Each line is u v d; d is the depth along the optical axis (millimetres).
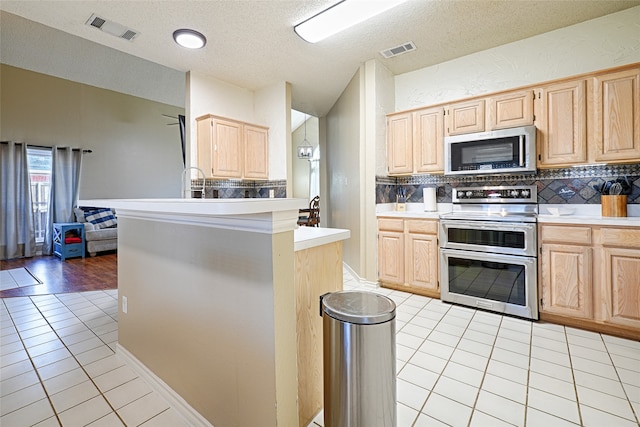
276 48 3109
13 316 2783
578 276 2307
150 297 1770
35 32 3398
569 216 2488
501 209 3068
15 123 5238
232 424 1312
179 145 7504
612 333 2238
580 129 2492
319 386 1507
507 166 2744
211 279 1378
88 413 1531
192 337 1494
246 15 2531
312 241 1408
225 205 918
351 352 1160
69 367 1944
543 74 2912
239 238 1244
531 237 2461
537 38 2932
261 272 1168
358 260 3768
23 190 5301
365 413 1162
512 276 2572
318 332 1491
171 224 1594
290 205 1136
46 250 5574
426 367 1867
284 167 4020
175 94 5867
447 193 3461
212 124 3516
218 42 2973
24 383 1775
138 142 6789
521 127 2674
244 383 1253
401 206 3689
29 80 5367
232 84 4070
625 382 1689
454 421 1434
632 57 2555
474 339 2207
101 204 1689
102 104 6242
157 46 3051
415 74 3666
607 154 2381
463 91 3342
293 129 9758
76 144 5914
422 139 3303
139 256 1856
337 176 4816
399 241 3262
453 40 2990
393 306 1246
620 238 2148
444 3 2439
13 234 5195
